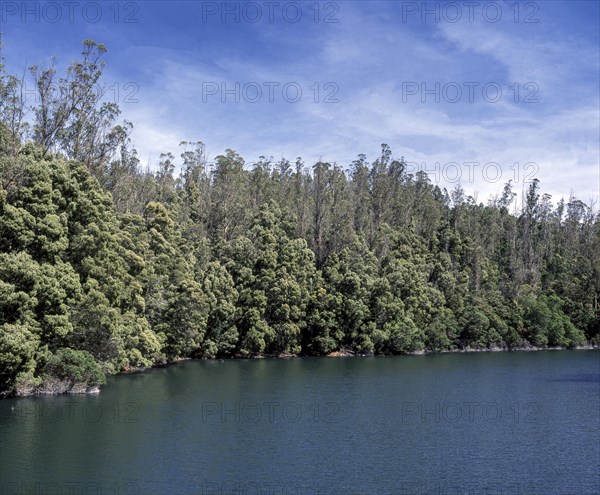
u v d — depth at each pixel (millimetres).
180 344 80750
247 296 94250
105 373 59156
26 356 43969
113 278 55281
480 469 31875
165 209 82062
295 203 127625
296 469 31016
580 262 138250
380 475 30422
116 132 73438
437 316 111000
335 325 99375
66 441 34500
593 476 30828
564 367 82125
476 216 148125
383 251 118500
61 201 50781
